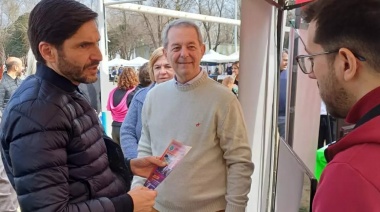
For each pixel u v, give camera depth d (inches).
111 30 326.3
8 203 73.5
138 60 254.7
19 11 238.1
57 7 37.6
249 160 57.0
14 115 35.4
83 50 38.6
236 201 55.3
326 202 22.8
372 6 23.9
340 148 25.1
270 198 56.5
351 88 25.3
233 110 56.4
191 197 57.1
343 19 24.6
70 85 39.7
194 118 57.6
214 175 57.8
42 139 34.2
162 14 139.6
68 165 38.0
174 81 61.6
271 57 58.2
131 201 40.6
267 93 59.5
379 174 21.8
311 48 27.5
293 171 41.2
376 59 23.6
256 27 58.0
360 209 21.3
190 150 57.5
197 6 290.2
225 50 318.0
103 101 149.4
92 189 39.4
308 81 57.4
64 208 35.0
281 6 52.2
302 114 58.5
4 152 37.4
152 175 53.9
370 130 23.2
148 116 64.0
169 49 59.1
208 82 58.9
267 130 60.4
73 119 38.2
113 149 47.9
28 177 33.9
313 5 27.6
